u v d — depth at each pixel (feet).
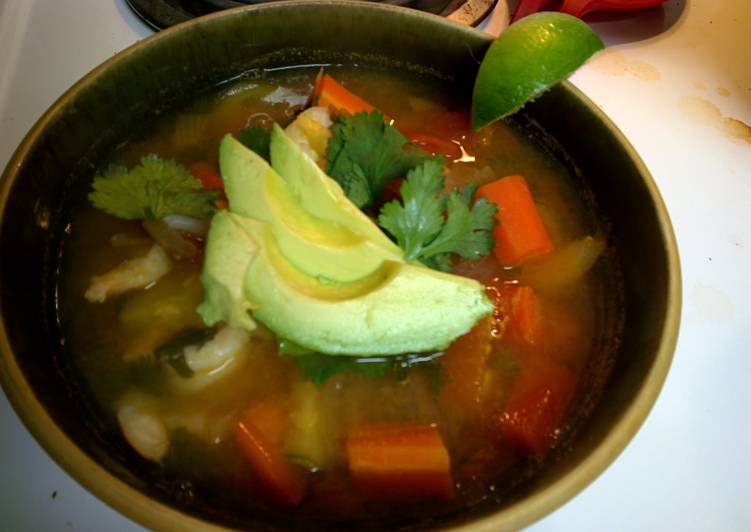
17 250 0.63
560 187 0.79
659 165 0.88
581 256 0.74
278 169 0.66
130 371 0.65
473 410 0.65
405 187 0.65
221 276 0.60
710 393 0.71
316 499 0.60
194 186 0.70
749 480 0.66
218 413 0.64
